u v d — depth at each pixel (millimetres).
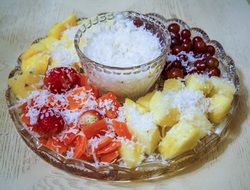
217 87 291
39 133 265
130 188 254
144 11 401
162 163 253
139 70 277
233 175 263
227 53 352
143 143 257
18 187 252
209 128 268
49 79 288
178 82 286
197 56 327
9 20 383
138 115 265
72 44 318
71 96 282
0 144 276
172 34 334
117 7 406
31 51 319
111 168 250
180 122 261
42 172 261
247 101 310
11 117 285
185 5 408
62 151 260
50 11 397
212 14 397
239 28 380
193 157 262
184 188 255
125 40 303
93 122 264
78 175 257
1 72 327
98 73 282
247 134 288
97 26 317
